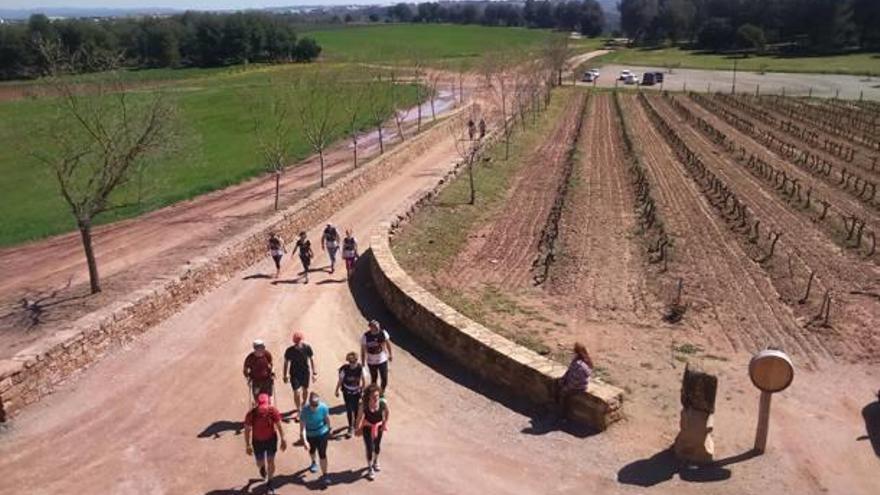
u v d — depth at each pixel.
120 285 25.36
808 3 131.12
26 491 12.08
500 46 111.69
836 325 19.48
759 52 132.38
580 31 199.75
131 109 25.11
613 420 13.90
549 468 12.61
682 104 72.50
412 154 45.06
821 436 13.71
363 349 14.90
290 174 43.88
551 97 78.00
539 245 27.23
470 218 30.91
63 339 15.91
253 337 18.56
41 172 43.50
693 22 156.62
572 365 14.03
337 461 12.92
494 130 51.22
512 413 14.52
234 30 117.44
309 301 21.25
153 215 35.38
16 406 14.46
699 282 22.95
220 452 13.20
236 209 35.91
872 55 121.62
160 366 16.75
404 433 13.82
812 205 32.66
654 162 43.03
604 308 20.91
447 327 17.12
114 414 14.55
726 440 13.52
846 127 56.62
